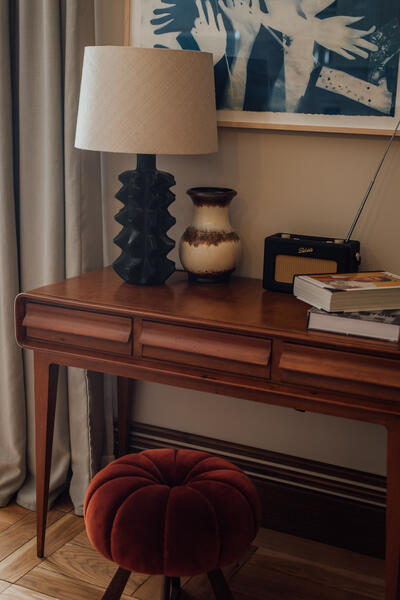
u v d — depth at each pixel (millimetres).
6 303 2178
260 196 2008
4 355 2215
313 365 1488
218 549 1402
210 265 1890
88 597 1808
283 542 2086
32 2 2006
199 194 1862
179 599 1775
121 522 1427
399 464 1469
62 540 2061
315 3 1804
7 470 2279
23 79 2055
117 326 1697
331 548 2064
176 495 1467
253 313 1647
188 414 2244
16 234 2193
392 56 1755
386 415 1458
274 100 1905
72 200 2055
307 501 2090
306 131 1901
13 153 2154
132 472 1575
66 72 1984
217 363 1604
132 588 1851
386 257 1897
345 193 1904
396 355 1413
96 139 1717
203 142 1755
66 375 2230
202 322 1586
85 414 2207
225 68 1941
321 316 1507
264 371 1556
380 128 1806
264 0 1857
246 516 1457
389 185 1847
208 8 1930
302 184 1948
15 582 1854
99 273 2051
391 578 1517
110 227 2230
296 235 1901
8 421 2248
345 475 2041
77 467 2256
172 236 2162
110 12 2082
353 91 1814
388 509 1493
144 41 2033
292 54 1857
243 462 2180
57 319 1767
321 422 2055
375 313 1519
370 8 1751
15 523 2150
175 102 1681
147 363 1686
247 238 2053
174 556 1387
